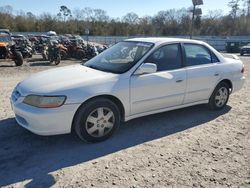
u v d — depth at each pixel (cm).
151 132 513
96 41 6103
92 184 352
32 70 1378
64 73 491
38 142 464
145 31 8656
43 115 415
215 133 516
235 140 488
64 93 426
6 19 8194
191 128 537
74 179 362
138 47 537
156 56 520
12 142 463
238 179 370
